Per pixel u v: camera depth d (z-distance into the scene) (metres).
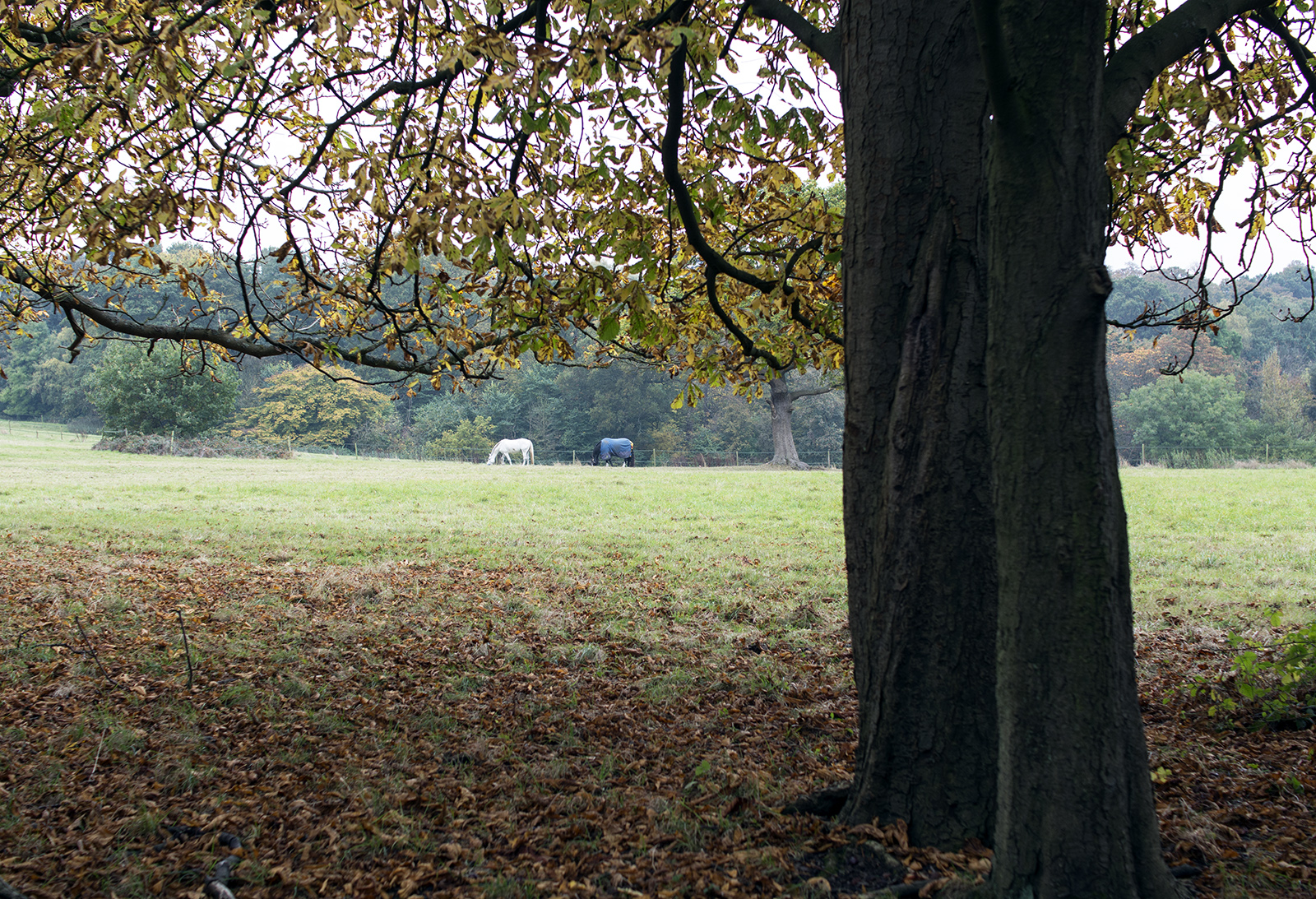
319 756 5.20
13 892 3.43
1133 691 2.76
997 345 2.85
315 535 15.78
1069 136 2.69
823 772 4.74
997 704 2.92
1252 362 70.06
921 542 3.29
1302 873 3.24
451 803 4.50
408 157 4.14
